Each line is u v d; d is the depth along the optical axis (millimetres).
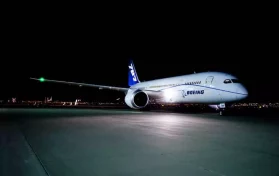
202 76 22719
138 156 5656
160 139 8016
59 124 12789
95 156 5656
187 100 24094
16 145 6930
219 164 4984
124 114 22250
